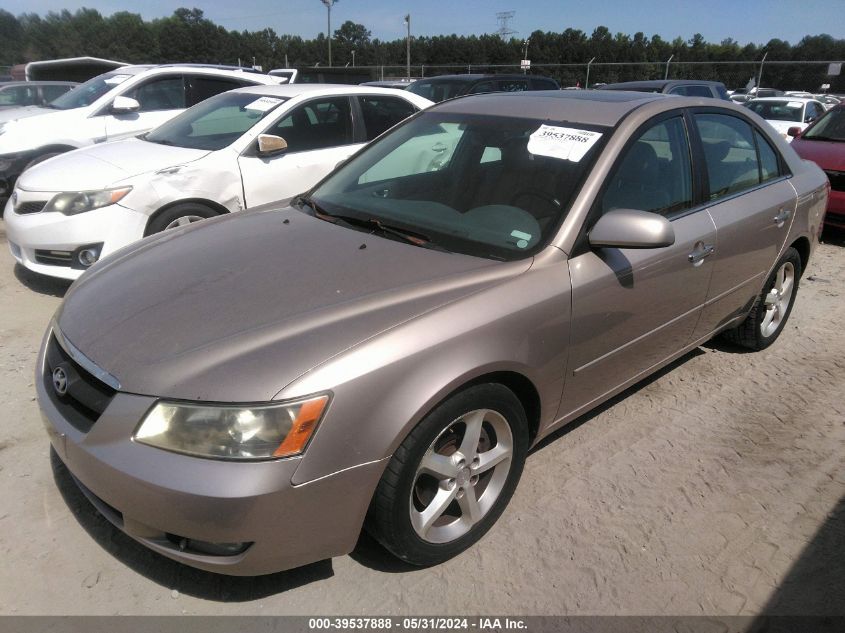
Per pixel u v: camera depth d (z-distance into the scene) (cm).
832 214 735
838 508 296
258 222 325
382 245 283
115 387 213
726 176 367
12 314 472
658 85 1263
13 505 275
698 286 341
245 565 209
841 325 509
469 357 231
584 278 273
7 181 746
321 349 213
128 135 793
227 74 840
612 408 375
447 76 1238
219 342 218
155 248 306
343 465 209
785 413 375
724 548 269
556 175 294
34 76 1566
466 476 251
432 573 251
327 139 608
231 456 198
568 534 273
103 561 249
